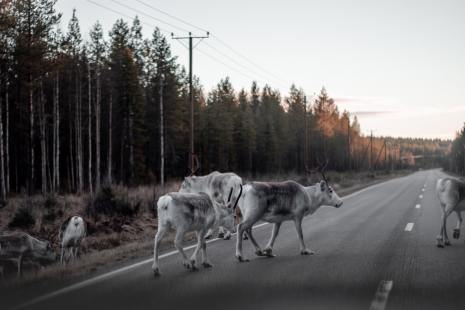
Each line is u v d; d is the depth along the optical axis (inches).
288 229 462.9
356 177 2133.4
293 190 329.4
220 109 2620.6
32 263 329.4
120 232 452.1
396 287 221.0
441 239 345.4
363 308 186.9
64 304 197.2
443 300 197.0
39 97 1216.2
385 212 621.6
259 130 3051.2
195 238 416.8
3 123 1295.5
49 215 458.9
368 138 5826.8
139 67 1914.4
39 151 1665.8
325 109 3353.8
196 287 225.6
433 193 1047.6
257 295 209.0
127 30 1916.8
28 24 800.9
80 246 378.3
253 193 311.6
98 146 1395.2
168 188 865.5
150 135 1892.2
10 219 451.2
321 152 3705.7
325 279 240.5
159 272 257.8
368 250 332.8
